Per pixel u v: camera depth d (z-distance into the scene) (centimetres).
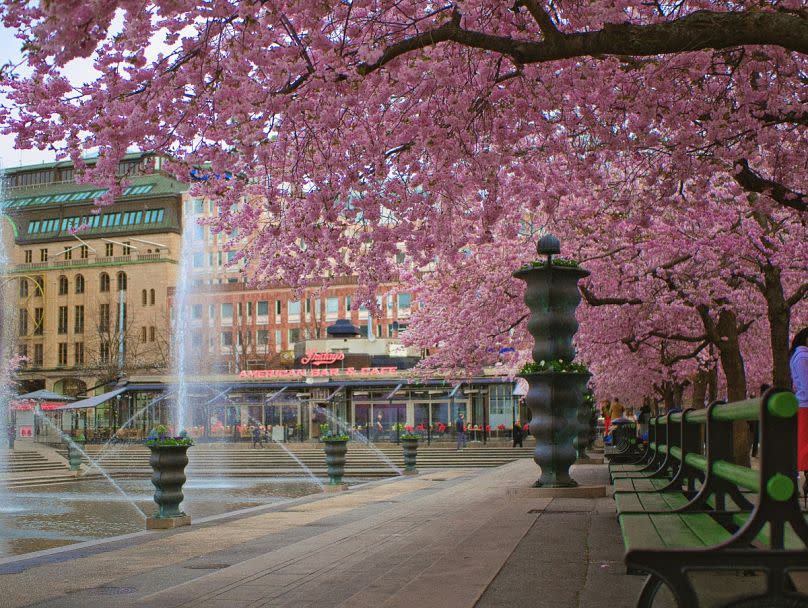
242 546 1088
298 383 6881
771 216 2014
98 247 11331
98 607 678
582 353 2828
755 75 1234
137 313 11000
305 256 1439
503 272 2411
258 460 4500
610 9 766
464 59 1091
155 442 1480
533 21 1081
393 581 686
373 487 2309
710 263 1919
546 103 1144
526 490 1492
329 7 902
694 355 2720
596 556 773
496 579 660
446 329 2862
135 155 9625
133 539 1256
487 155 1166
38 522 1989
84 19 632
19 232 11731
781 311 1759
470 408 6612
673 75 1124
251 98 973
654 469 1074
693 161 1255
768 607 341
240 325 10400
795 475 359
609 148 1220
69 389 11112
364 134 1162
